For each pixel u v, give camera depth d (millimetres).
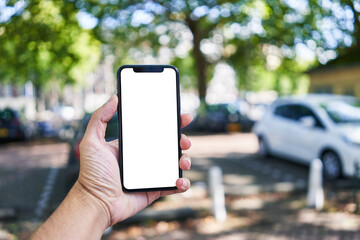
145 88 1738
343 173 8977
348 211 6953
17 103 44969
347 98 10891
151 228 6387
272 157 13227
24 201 8352
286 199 8000
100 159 1510
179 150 1749
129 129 1724
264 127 12836
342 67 18656
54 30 12359
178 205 7469
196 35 26438
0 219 6996
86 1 12211
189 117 1762
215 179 6895
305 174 10656
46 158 15320
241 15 17141
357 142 8852
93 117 1581
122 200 1535
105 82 54875
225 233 6113
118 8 13797
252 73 31516
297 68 27406
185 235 6059
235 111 26609
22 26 11523
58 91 46812
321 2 10953
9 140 20656
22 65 15562
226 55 30344
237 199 8062
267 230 6199
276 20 13969
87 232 1317
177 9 14789
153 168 1681
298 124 10953
